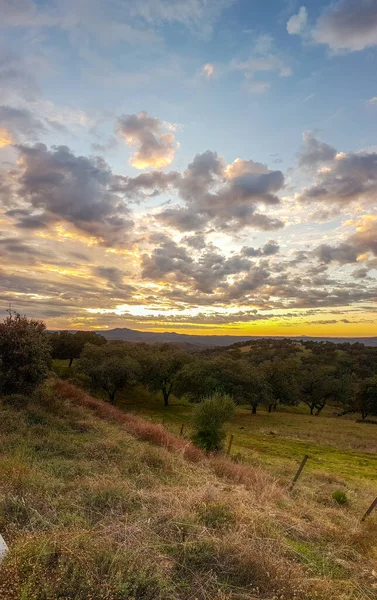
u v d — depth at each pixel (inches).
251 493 302.7
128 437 492.1
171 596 130.1
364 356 3491.6
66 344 2433.6
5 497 199.5
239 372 1835.6
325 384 2112.5
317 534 239.9
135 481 285.7
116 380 1701.5
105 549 148.7
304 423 1562.5
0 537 147.7
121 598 123.3
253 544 172.4
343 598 152.6
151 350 2513.5
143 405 1828.2
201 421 659.4
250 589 144.6
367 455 978.1
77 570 129.2
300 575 158.1
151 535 176.2
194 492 246.8
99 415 685.9
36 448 366.0
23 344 664.4
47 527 175.0
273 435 1234.6
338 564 200.5
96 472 299.1
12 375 642.2
